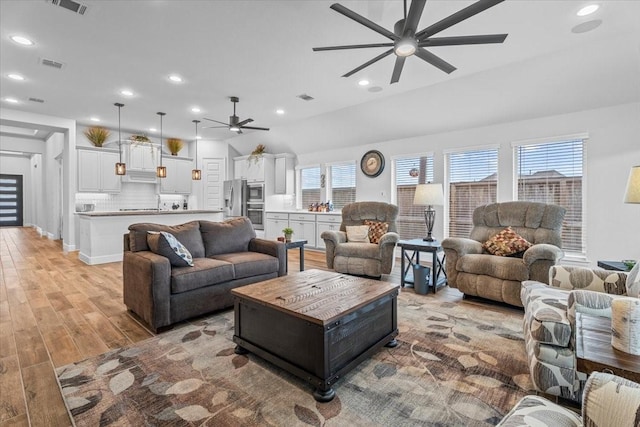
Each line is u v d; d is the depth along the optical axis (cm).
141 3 259
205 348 236
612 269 287
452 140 534
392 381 193
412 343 244
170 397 177
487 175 502
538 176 453
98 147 683
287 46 330
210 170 855
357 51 341
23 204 1202
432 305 331
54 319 289
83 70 392
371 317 216
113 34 307
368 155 644
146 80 423
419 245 385
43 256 593
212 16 277
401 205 605
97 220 529
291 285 249
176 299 273
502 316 298
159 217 600
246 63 372
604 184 400
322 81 427
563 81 383
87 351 229
